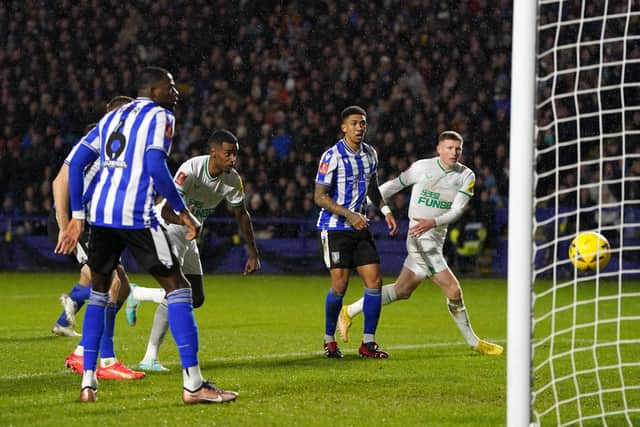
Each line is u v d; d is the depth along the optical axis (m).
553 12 50.62
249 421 10.90
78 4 56.03
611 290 34.81
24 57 54.53
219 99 51.88
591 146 45.50
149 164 11.59
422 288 36.28
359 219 16.56
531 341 9.85
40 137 48.66
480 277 41.75
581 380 14.45
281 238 44.56
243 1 55.72
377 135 47.72
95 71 54.28
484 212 42.84
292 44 54.66
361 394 12.91
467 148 47.47
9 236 45.03
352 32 54.88
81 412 11.38
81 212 12.15
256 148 48.81
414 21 54.28
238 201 15.88
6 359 16.52
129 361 16.52
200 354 17.47
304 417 11.18
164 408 11.66
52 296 30.64
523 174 9.93
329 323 17.14
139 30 55.47
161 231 11.89
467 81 51.03
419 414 11.47
